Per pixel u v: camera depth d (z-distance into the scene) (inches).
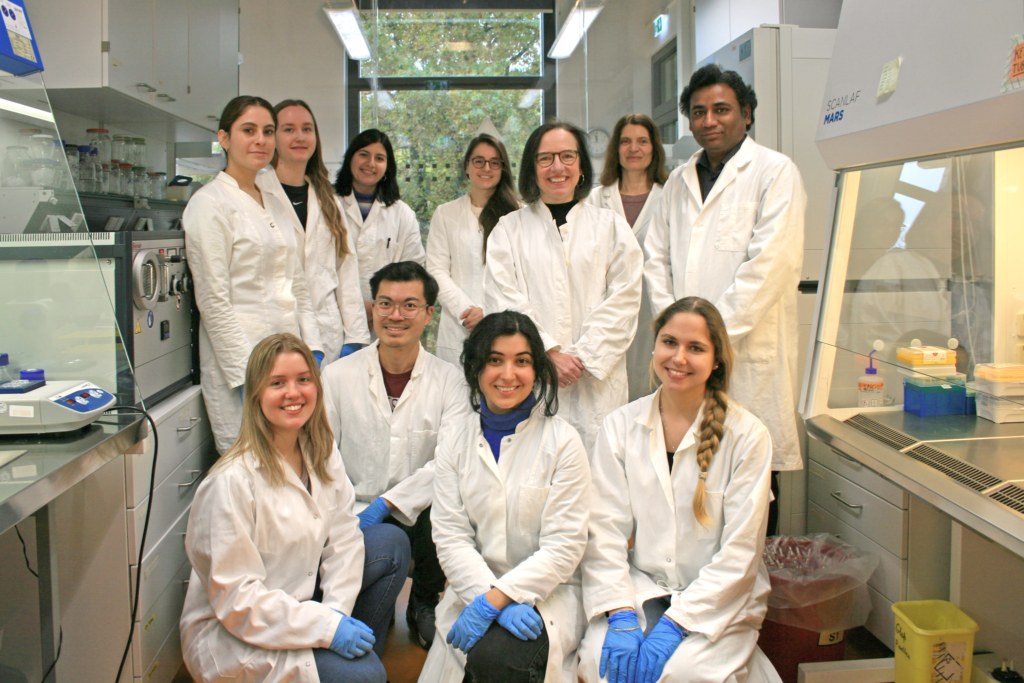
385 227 100.4
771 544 75.0
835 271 63.4
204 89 114.3
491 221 93.5
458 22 138.6
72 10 83.1
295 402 54.0
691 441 58.9
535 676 52.8
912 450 51.6
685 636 53.4
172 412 69.7
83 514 60.5
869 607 71.9
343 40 138.5
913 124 49.4
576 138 77.0
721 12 132.6
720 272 74.7
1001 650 63.7
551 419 60.9
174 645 70.4
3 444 50.5
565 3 138.6
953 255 53.7
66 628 61.0
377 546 62.0
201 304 75.2
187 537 53.4
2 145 53.4
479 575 56.7
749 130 91.4
